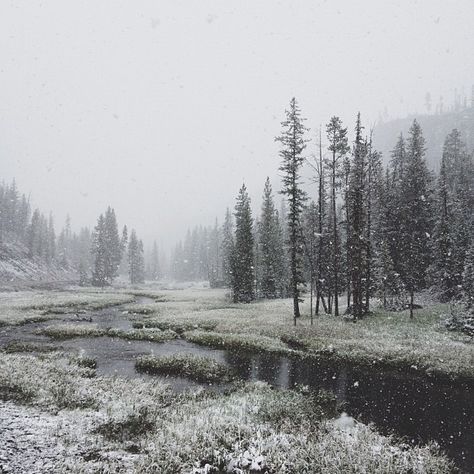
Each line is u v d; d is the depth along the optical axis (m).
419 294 43.47
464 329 27.45
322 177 34.84
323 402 16.62
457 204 46.31
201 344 27.59
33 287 83.38
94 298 55.81
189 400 15.76
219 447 11.18
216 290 76.81
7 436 10.07
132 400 14.71
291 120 33.59
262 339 27.72
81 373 18.75
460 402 16.84
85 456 9.84
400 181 48.12
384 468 10.35
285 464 10.46
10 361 19.22
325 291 41.72
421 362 21.66
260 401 15.47
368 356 23.12
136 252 110.44
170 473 9.62
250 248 53.22
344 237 47.16
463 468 11.26
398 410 15.91
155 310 44.66
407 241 44.12
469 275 31.08
